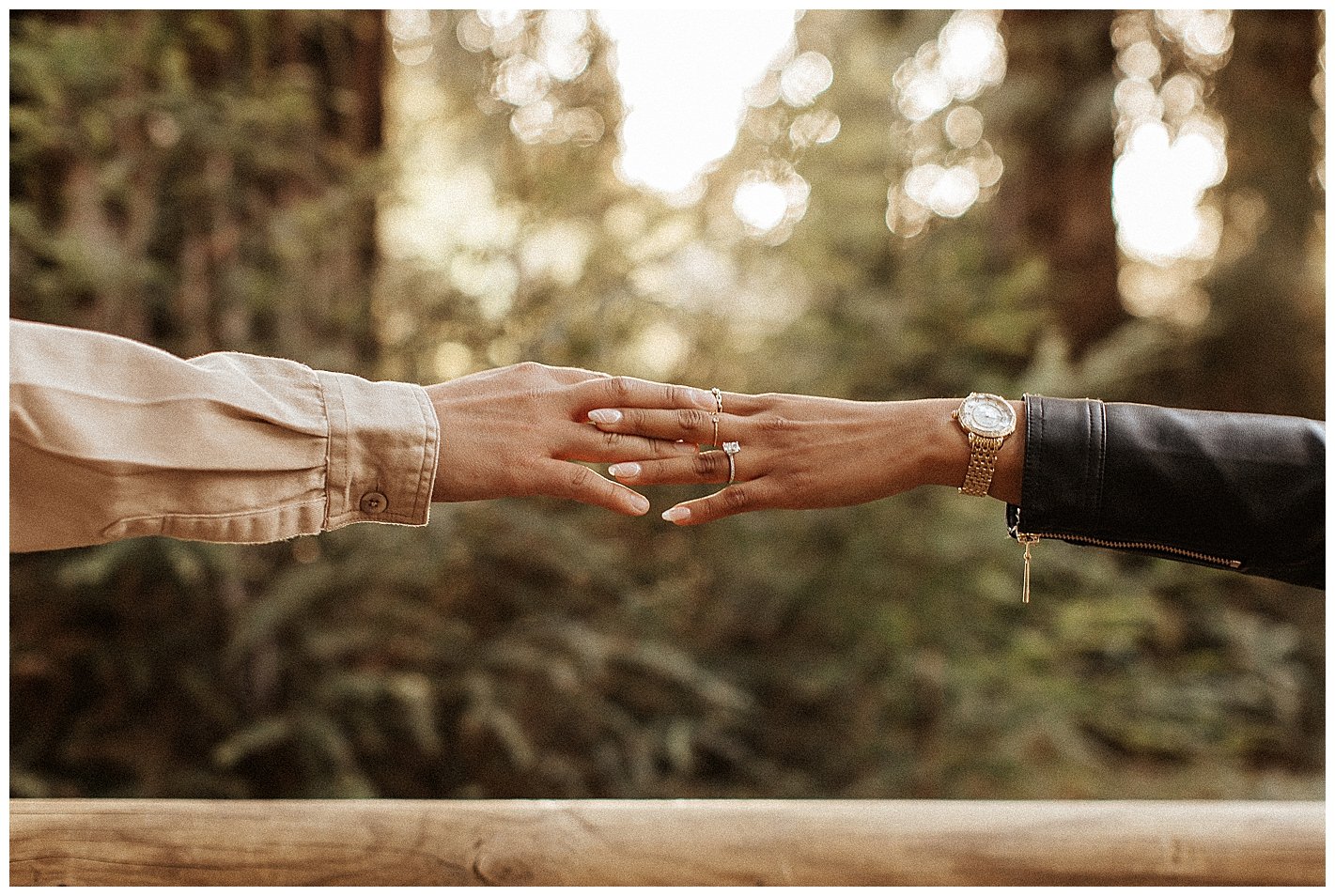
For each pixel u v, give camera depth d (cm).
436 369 229
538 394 105
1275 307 406
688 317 258
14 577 198
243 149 217
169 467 89
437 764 219
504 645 217
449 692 213
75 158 210
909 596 251
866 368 258
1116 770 287
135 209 216
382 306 230
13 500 87
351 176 235
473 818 105
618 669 241
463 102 269
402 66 291
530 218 235
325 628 209
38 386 85
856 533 251
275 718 199
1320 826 106
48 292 201
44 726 202
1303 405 401
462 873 103
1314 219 420
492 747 221
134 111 206
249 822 104
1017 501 107
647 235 244
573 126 263
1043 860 104
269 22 239
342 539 210
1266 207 424
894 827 105
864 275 276
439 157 245
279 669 208
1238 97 429
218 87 222
